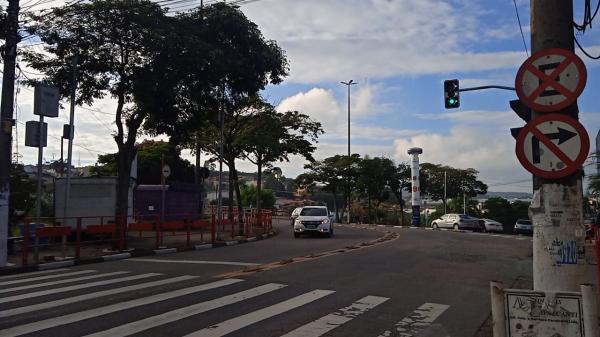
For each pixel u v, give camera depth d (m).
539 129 5.12
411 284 11.26
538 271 5.15
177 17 18.97
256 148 30.69
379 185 59.81
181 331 6.93
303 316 7.98
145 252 17.38
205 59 17.83
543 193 5.16
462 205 76.69
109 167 42.97
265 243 22.42
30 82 16.73
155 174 43.16
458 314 8.45
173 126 20.30
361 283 11.16
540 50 5.38
